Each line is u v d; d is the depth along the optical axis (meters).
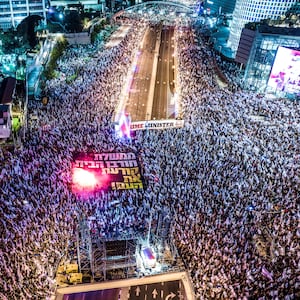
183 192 53.75
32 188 52.69
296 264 39.91
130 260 43.28
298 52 92.38
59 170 58.12
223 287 38.22
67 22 141.88
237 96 94.75
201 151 65.25
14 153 61.78
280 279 38.12
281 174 58.47
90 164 61.19
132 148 66.88
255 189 54.38
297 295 35.88
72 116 76.81
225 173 58.59
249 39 117.50
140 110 89.88
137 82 110.06
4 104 69.75
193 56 133.62
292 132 74.19
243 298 36.53
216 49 149.12
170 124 74.56
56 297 38.84
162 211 49.91
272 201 51.75
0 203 48.84
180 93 96.25
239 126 76.12
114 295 39.84
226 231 45.75
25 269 39.47
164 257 44.22
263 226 46.44
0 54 107.81
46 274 39.97
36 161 59.62
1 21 148.50
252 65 106.69
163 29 185.00
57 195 51.78
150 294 40.06
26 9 151.12
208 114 81.62
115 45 143.88
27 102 80.81
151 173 59.34
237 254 42.09
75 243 44.28
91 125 73.81
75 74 103.00
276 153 65.25
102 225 47.44
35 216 47.28
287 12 141.75
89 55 125.25
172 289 40.62
